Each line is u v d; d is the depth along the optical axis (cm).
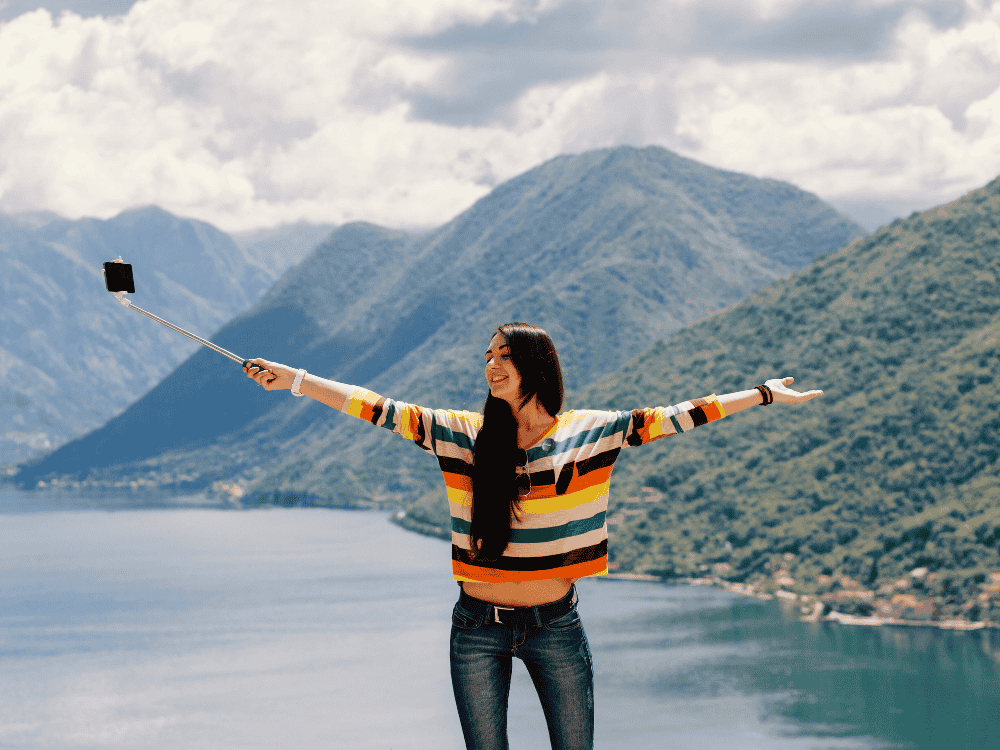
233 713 8606
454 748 7369
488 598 461
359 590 14912
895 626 10988
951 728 7638
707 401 464
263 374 462
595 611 12575
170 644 11581
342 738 7750
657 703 8525
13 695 9412
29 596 15300
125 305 458
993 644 9956
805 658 9844
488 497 443
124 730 8206
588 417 461
